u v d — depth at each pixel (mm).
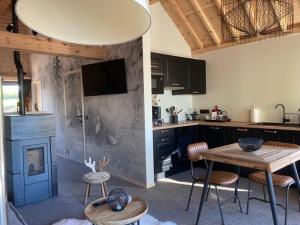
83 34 1160
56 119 6805
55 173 3791
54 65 6691
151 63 4492
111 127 4793
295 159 2670
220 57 5340
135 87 4195
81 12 1136
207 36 5281
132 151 4336
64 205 3449
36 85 7750
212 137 4848
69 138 6262
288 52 4391
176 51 5438
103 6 1143
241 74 5035
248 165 2420
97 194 3826
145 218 2930
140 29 1062
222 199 3480
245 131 4363
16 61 3754
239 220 2885
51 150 3764
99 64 4746
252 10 3729
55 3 1066
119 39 1149
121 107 4523
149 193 3783
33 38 3873
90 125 5422
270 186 2344
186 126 4844
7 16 6445
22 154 3490
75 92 5875
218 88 5406
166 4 5121
